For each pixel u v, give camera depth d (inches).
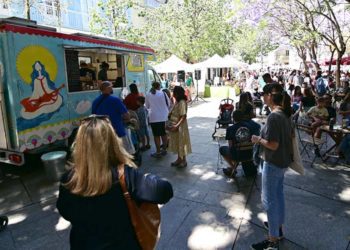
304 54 814.5
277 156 112.8
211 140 313.0
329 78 652.1
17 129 197.8
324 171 213.2
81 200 57.4
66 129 239.1
